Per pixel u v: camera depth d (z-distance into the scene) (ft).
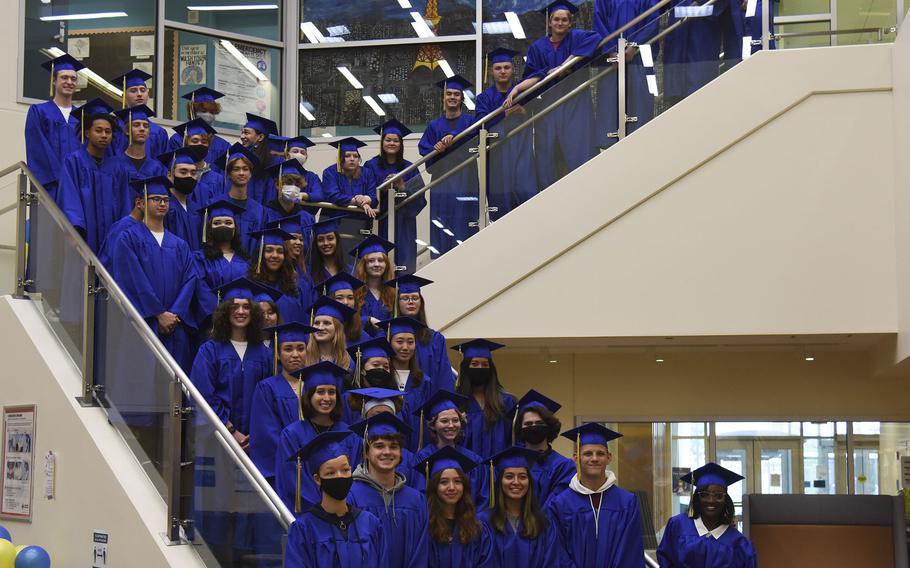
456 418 20.39
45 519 20.52
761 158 27.12
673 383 34.12
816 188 26.94
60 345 21.56
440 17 38.34
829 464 33.42
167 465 18.38
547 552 18.66
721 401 33.81
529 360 34.71
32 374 21.39
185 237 24.68
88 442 19.65
